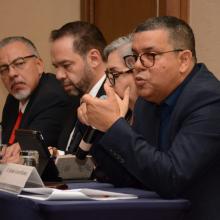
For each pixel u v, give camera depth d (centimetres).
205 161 423
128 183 476
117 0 907
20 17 1109
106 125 429
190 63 462
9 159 612
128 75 556
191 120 434
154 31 452
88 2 975
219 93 443
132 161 420
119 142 423
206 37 702
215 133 429
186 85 455
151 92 457
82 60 697
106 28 937
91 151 491
